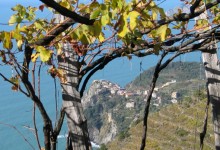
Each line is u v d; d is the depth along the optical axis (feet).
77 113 9.91
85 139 9.95
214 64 15.28
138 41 8.75
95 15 6.69
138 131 117.50
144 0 7.71
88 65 11.05
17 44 8.51
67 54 9.65
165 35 9.04
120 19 6.88
